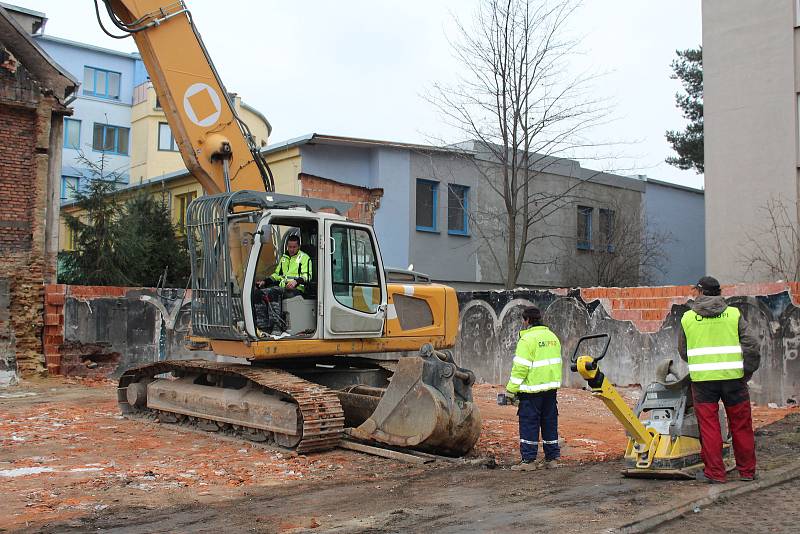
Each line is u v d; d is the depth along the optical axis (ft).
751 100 63.00
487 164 81.76
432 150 77.46
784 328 42.42
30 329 55.67
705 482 23.16
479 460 27.86
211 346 33.37
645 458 23.94
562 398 48.01
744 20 63.62
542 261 87.81
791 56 60.90
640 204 98.22
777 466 25.75
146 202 81.30
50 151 59.62
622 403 23.62
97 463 27.71
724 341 23.07
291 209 31.12
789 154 60.80
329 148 73.36
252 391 32.48
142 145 143.33
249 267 30.07
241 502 22.15
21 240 57.41
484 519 19.42
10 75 57.00
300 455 29.17
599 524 18.58
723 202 64.23
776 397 42.52
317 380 35.37
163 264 79.51
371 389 32.50
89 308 56.90
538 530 18.21
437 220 80.23
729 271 63.72
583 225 93.25
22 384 52.54
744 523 19.19
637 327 49.11
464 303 59.00
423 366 28.66
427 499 21.99
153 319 59.72
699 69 99.35
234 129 33.99
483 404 46.88
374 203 74.84
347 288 32.65
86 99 144.05
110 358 57.82
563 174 89.66
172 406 36.14
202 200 31.83
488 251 84.23
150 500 22.30
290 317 31.30
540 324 27.43
